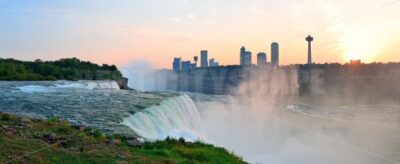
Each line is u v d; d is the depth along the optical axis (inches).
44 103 1470.2
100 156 573.9
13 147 536.7
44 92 2049.7
